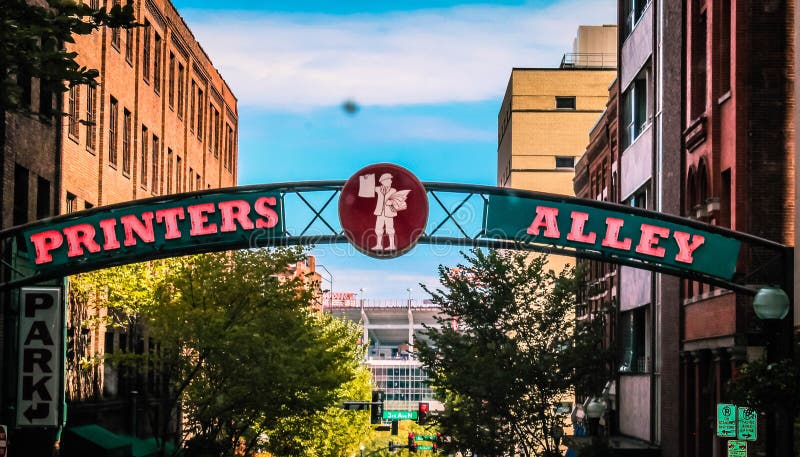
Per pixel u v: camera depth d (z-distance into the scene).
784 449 22.75
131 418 55.38
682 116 44.31
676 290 45.59
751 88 36.41
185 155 71.25
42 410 37.66
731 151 37.25
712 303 39.62
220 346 41.69
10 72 20.98
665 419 47.62
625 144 60.03
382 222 28.67
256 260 45.16
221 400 42.38
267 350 41.94
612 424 61.56
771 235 36.00
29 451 40.97
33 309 37.78
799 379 22.44
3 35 20.00
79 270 29.61
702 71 42.91
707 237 28.31
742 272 35.91
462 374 44.66
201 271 43.97
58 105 43.03
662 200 48.28
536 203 29.42
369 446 127.62
